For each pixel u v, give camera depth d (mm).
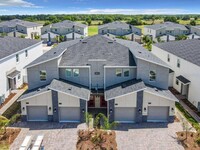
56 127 25922
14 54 36781
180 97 34438
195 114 29156
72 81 30625
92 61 30188
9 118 27922
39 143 21547
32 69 29641
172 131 25125
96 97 30766
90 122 27016
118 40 42094
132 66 29578
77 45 34094
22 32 91375
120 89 28125
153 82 29969
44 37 90250
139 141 23172
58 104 26875
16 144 22562
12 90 37250
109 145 22391
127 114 27266
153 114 27484
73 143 22750
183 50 37938
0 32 91750
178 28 88750
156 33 88625
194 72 31297
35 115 27594
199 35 86312
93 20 176125
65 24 95500
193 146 22250
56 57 28859
